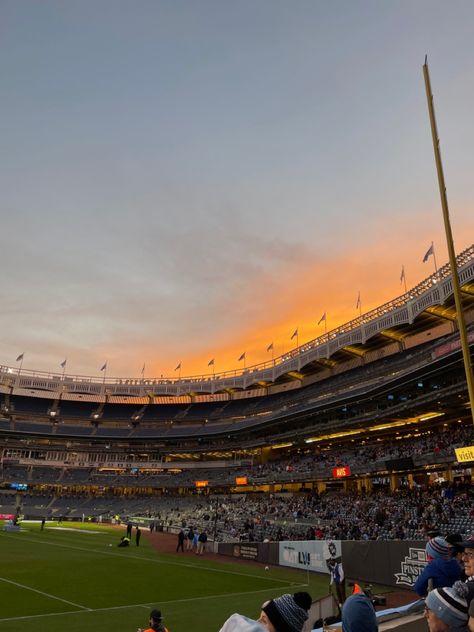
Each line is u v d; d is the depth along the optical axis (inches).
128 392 4291.3
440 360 1772.9
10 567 1151.0
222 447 3602.4
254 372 3811.5
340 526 1674.5
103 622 654.5
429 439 2146.9
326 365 3339.1
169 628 636.1
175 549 1802.4
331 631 326.6
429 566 250.7
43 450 3799.2
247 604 821.2
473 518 1364.4
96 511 3358.8
